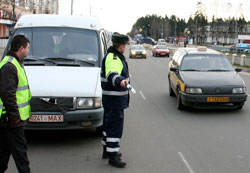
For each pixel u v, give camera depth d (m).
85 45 7.20
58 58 6.88
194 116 8.75
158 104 10.45
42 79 6.08
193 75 9.42
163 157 5.56
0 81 3.85
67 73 6.37
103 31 8.29
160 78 17.80
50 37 7.23
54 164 5.20
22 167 4.09
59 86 5.91
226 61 10.37
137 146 6.16
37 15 7.87
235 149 6.04
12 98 3.86
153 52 44.00
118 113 5.01
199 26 107.56
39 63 6.70
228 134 7.03
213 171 4.95
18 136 4.03
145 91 13.17
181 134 7.00
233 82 8.98
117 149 5.09
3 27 52.97
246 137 6.82
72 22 7.64
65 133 6.94
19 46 4.02
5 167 4.27
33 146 6.11
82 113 5.82
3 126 3.95
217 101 8.74
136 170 4.96
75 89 5.90
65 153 5.73
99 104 5.98
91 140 6.48
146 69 23.53
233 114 8.98
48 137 6.66
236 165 5.22
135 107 9.95
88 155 5.63
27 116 4.15
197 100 8.73
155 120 8.27
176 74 10.13
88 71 6.55
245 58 26.11
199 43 107.88
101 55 7.10
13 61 3.95
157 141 6.48
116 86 4.91
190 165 5.19
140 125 7.76
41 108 5.75
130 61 32.97
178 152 5.82
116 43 4.87
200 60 10.28
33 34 7.27
